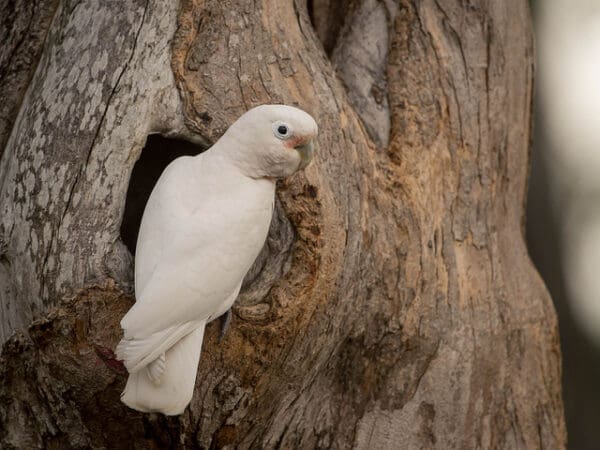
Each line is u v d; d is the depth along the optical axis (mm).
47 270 7496
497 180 9898
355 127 8703
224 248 6801
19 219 7738
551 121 16188
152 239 6816
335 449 9008
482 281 9508
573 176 16016
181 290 6570
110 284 7289
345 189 8328
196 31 8086
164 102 7809
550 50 16312
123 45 7883
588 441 15711
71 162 7617
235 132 7102
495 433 9586
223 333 7496
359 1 9906
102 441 8031
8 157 8297
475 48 9805
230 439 8250
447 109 9508
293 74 8414
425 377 9180
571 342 15945
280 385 8273
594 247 15938
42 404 8031
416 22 9586
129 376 6742
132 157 7648
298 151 7035
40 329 7375
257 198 7043
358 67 9602
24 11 9094
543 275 15922
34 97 8203
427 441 9250
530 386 9883
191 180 7082
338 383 8953
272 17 8477
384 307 8758
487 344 9477
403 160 9055
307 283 7852
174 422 7926
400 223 8828
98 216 7504
